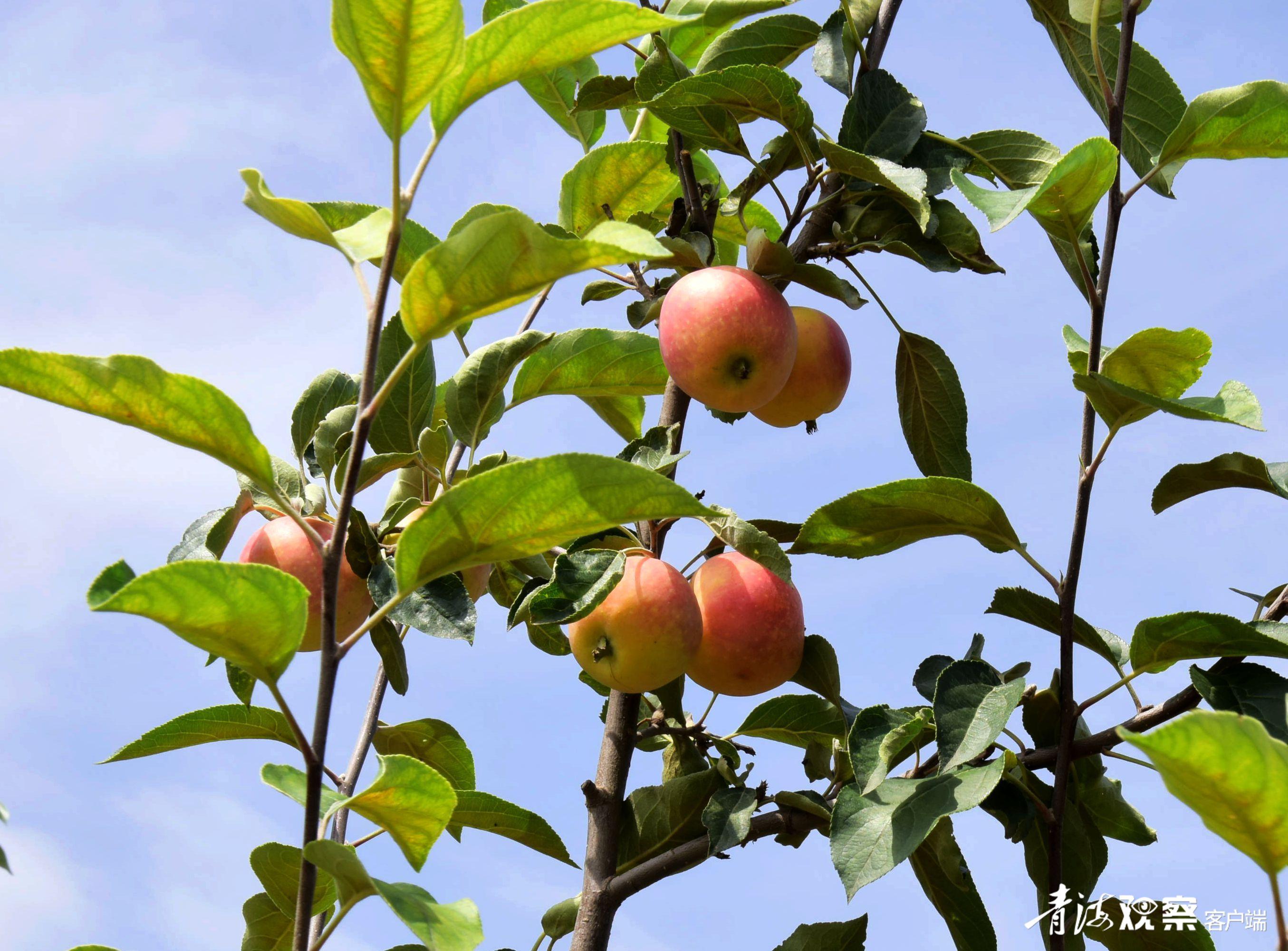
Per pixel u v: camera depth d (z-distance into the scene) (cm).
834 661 240
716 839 223
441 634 203
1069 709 218
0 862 130
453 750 266
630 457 233
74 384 142
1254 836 128
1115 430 213
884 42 270
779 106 240
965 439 281
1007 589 227
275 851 208
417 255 248
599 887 227
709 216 260
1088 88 259
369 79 136
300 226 154
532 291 140
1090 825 234
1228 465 221
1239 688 201
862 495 221
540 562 250
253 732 216
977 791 196
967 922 232
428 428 233
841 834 203
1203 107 210
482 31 139
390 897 139
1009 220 188
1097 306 217
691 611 220
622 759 237
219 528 232
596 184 305
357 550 217
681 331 231
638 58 328
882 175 234
